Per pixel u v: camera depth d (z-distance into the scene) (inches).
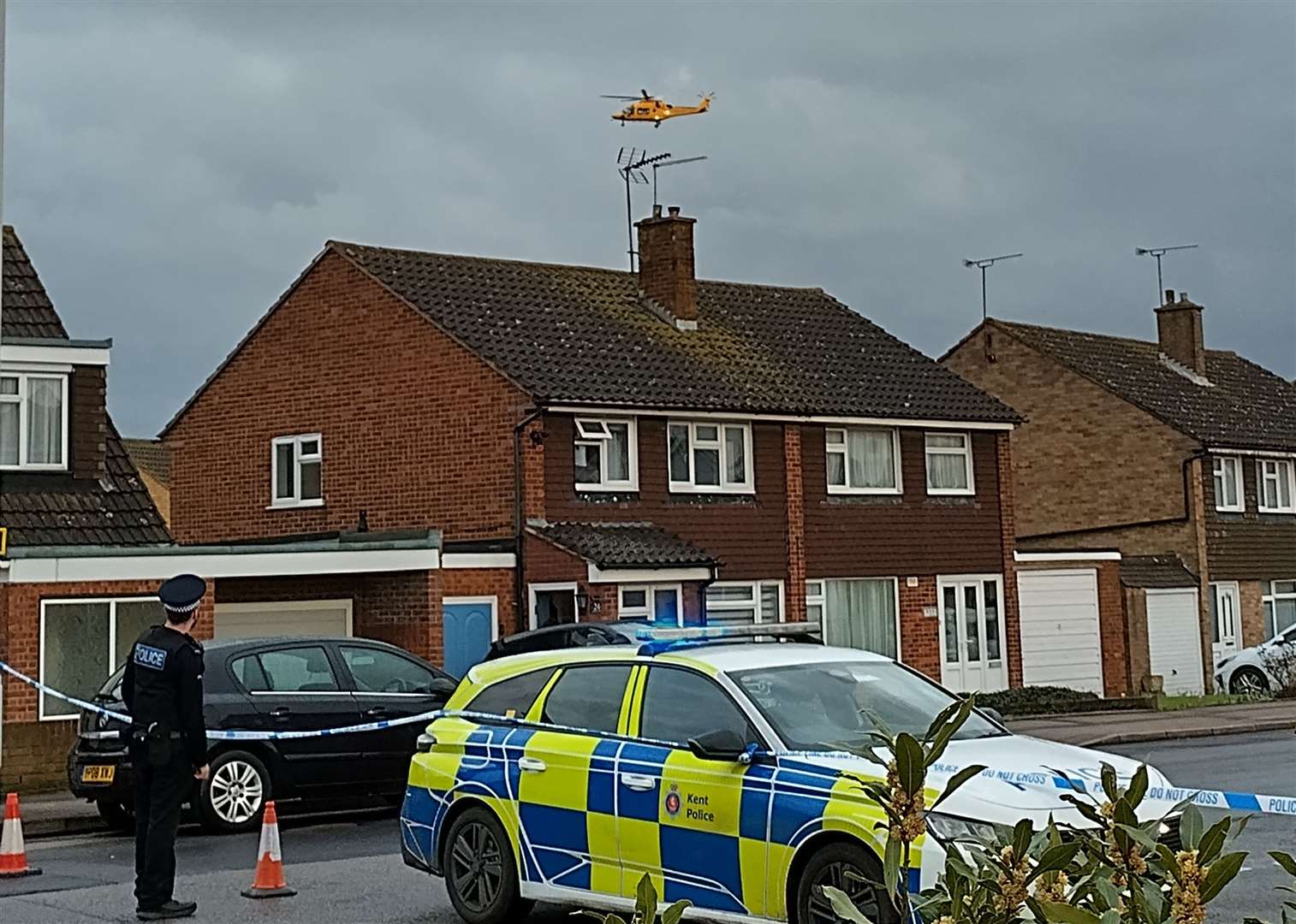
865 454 1306.6
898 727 385.1
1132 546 1648.6
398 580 1015.0
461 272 1272.1
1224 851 192.4
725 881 370.6
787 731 376.5
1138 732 1045.2
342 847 600.7
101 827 698.2
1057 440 1708.9
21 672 823.7
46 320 986.1
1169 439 1631.4
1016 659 1378.0
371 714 688.4
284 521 1263.5
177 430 1353.3
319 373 1247.5
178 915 453.1
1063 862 164.7
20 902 485.7
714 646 423.5
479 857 430.9
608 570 1062.4
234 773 653.3
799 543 1242.6
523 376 1117.1
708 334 1327.5
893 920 333.7
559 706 425.1
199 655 458.6
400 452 1186.6
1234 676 1440.7
